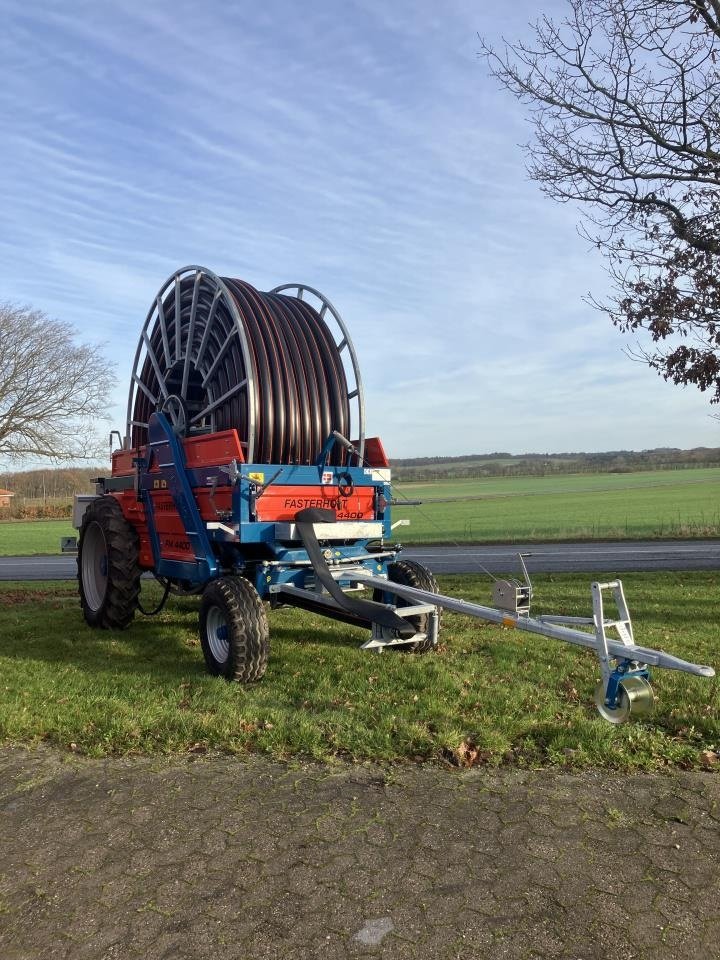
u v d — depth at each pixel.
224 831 3.62
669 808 3.82
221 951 2.72
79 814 3.83
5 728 4.99
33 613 9.95
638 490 62.75
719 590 10.82
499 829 3.60
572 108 9.79
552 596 10.46
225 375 7.38
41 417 40.66
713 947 2.72
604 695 4.29
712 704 5.28
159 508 7.83
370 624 6.41
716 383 9.27
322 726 4.92
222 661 6.23
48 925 2.89
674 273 9.30
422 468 111.50
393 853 3.39
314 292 7.97
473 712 5.20
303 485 6.87
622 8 9.20
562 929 2.83
